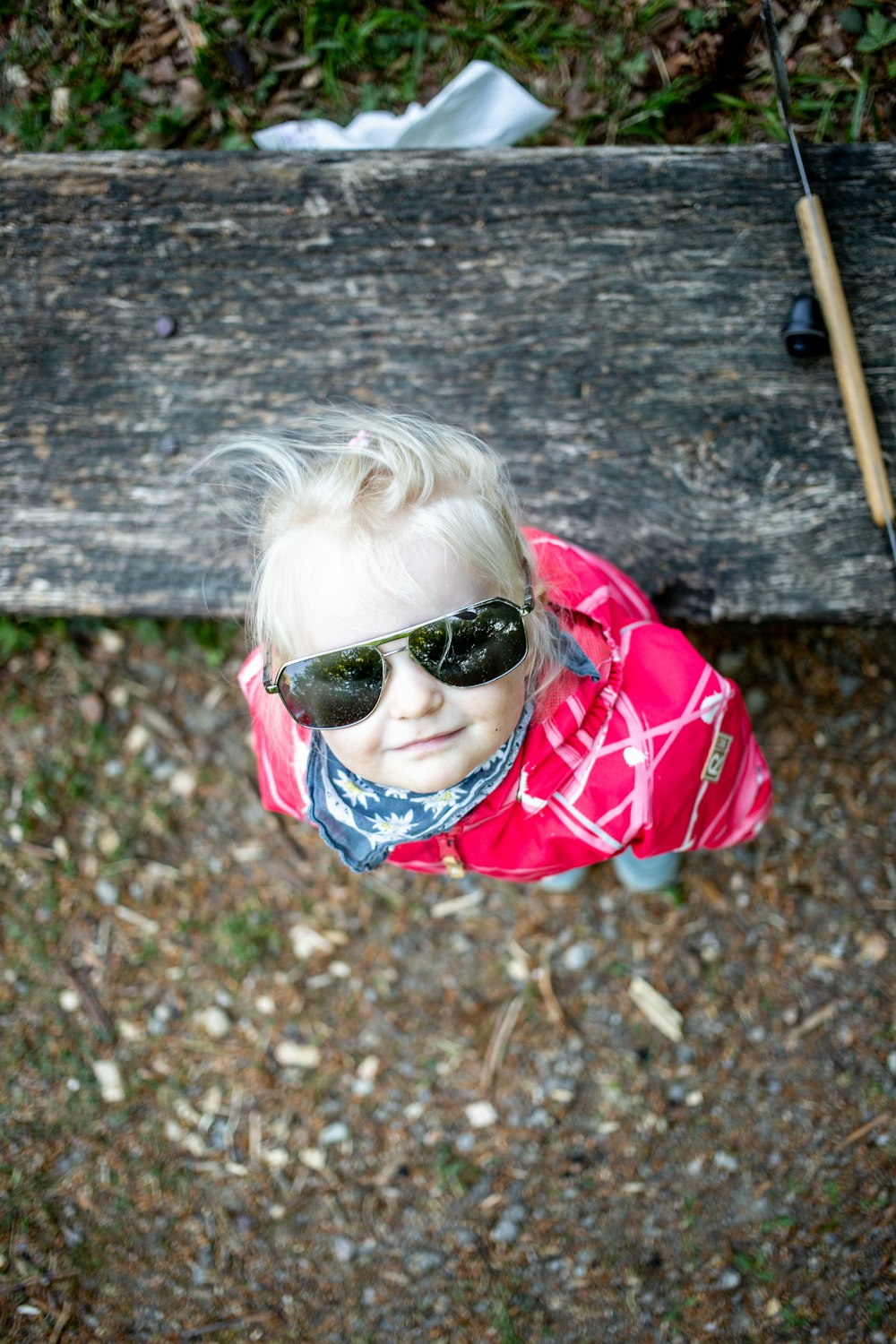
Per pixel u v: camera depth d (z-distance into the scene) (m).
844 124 2.24
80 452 1.93
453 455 1.33
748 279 1.87
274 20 2.41
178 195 1.94
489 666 1.25
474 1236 2.21
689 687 1.55
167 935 2.48
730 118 2.31
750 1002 2.35
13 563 1.94
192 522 1.92
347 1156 2.31
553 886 2.45
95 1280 2.17
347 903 2.50
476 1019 2.41
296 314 1.92
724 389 1.87
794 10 2.27
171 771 2.57
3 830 2.52
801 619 1.87
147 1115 2.34
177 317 1.93
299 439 1.62
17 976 2.43
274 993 2.45
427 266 1.91
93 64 2.40
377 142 2.29
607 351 1.89
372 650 1.22
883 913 2.34
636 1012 2.38
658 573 1.87
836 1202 2.12
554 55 2.37
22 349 1.94
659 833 1.60
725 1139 2.24
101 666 2.59
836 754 2.44
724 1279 2.10
